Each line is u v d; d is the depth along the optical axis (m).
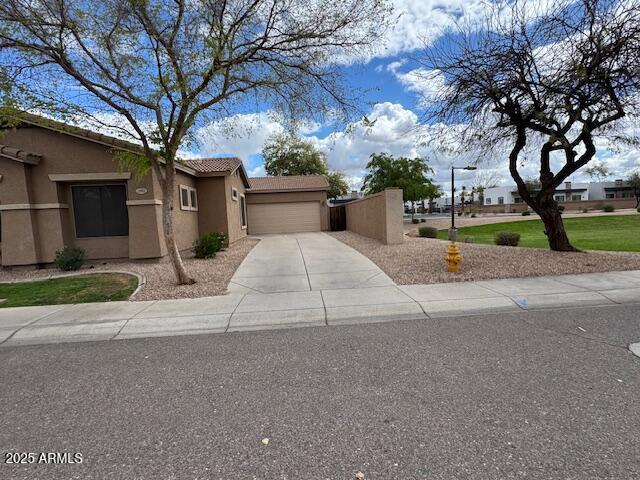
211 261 11.40
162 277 9.05
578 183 65.75
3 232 10.57
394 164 32.25
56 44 6.86
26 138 10.68
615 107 8.21
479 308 5.97
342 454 2.58
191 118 7.63
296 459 2.54
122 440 2.84
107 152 10.85
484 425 2.84
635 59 7.69
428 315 5.77
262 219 24.09
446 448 2.59
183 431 2.93
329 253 12.41
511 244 13.12
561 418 2.89
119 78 7.29
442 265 9.22
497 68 8.74
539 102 8.66
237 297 7.15
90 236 11.38
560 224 10.12
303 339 4.94
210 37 7.00
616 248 12.20
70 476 2.44
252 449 2.67
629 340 4.45
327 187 24.02
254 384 3.69
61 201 10.95
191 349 4.74
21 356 4.71
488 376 3.64
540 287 6.98
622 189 63.47
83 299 7.34
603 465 2.36
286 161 41.78
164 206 8.06
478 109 9.47
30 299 7.43
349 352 4.41
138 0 6.52
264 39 7.59
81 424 3.09
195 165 14.96
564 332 4.78
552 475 2.29
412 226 30.23
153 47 7.21
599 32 7.80
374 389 3.48
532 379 3.54
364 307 6.21
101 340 5.23
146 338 5.24
